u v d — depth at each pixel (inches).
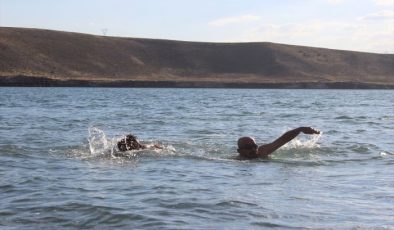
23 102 1750.7
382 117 1184.2
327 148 617.9
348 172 462.9
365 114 1300.4
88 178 431.2
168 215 317.1
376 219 309.0
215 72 6225.4
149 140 702.5
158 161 525.0
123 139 589.9
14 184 402.3
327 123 1012.5
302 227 294.2
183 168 484.4
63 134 771.4
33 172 455.5
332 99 2401.6
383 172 462.0
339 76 6186.0
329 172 463.2
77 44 6043.3
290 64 6348.4
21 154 558.9
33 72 5285.4
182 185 403.5
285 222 303.1
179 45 6574.8
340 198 359.3
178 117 1134.4
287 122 1024.9
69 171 463.8
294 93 3459.6
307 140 733.9
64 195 366.3
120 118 1097.4
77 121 1004.6
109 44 6264.8
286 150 599.8
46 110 1346.0
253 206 336.5
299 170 474.9
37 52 5639.8
